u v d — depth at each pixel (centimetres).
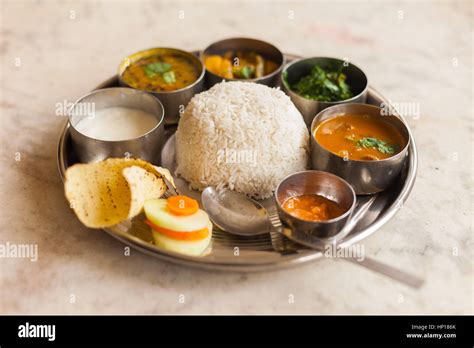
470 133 258
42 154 242
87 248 201
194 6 357
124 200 197
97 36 324
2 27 327
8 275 191
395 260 197
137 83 259
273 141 220
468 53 315
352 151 220
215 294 187
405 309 183
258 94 230
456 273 194
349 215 192
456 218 214
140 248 185
